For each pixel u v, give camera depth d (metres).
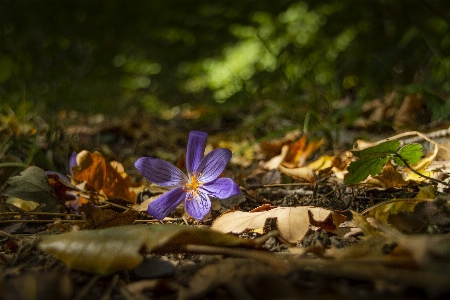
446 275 0.31
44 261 0.39
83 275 0.37
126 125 1.03
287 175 0.61
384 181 0.52
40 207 0.51
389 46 1.65
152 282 0.34
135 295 0.33
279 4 2.01
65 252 0.36
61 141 0.79
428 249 0.33
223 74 1.79
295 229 0.39
